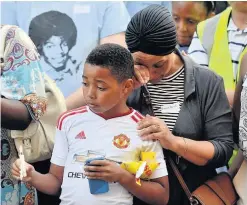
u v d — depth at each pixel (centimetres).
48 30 250
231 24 245
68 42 249
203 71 185
